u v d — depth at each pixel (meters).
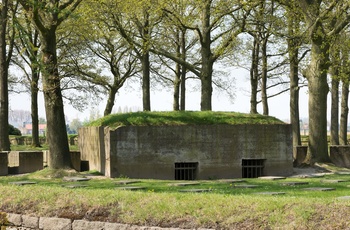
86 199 14.20
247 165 29.66
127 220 12.98
